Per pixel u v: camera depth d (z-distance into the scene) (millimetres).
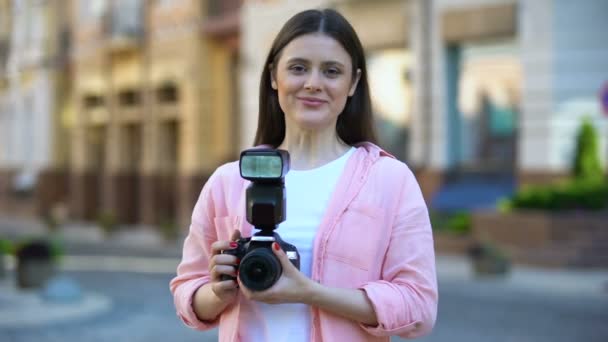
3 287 11266
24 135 30797
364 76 2355
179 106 24078
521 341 7582
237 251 2016
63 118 29500
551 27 15258
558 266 12836
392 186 2162
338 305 2008
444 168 17094
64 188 29781
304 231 2141
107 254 17328
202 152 23469
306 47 2178
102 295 10930
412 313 2043
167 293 11219
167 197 25078
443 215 16141
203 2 23297
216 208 2285
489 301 9992
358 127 2379
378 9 18234
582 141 14586
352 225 2105
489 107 16828
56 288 10203
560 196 13586
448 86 17188
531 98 15508
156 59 24969
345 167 2203
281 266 1955
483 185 16578
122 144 26906
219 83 23688
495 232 14031
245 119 21047
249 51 20938
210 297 2162
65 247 19172
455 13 16859
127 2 25844
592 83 14961
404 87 18047
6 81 24719
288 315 2107
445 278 12055
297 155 2277
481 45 16891
